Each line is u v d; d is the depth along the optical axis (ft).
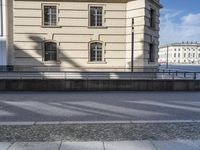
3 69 99.19
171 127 31.63
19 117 39.19
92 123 33.78
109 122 34.50
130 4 99.30
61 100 55.72
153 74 81.56
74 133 28.94
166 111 43.86
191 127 31.65
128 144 25.02
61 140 26.32
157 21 106.42
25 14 99.86
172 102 53.47
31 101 54.44
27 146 24.47
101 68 100.73
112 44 101.19
